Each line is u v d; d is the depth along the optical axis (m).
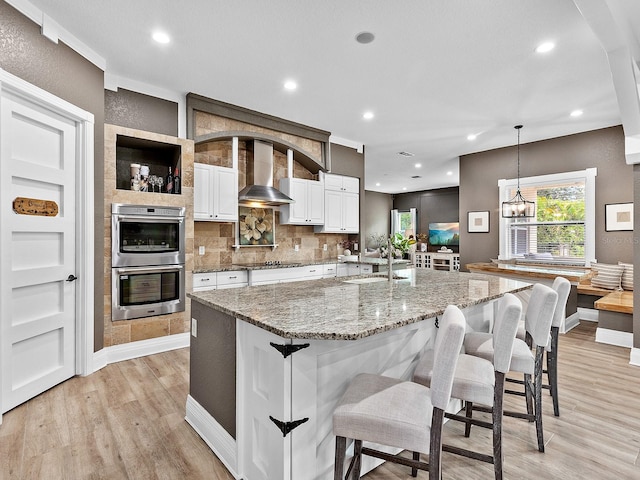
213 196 4.25
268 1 2.39
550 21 2.59
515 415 2.04
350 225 5.95
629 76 2.80
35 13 2.46
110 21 2.62
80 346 2.97
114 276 3.30
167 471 1.79
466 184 6.61
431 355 1.89
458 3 2.40
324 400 1.57
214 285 4.11
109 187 3.29
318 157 5.41
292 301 1.94
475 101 4.10
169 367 3.19
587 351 3.74
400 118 4.70
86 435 2.10
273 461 1.49
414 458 1.83
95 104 3.07
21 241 2.49
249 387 1.67
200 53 3.08
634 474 1.80
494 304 2.91
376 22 2.62
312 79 3.56
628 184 4.82
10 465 1.82
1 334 2.31
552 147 5.52
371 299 2.00
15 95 2.40
